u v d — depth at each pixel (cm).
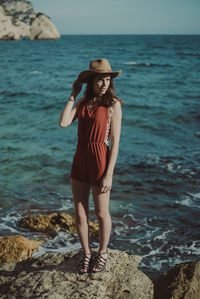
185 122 1352
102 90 223
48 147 994
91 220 596
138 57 5394
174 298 312
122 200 674
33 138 1089
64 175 793
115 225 586
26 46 7656
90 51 6594
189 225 590
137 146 1010
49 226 560
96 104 228
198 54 6156
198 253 513
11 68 3459
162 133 1177
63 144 1029
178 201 671
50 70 3384
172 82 2638
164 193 704
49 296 229
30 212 618
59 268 271
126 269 293
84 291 238
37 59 4612
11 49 6481
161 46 9050
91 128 228
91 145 229
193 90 2236
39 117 1426
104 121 226
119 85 2452
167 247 527
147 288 298
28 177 776
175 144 1038
